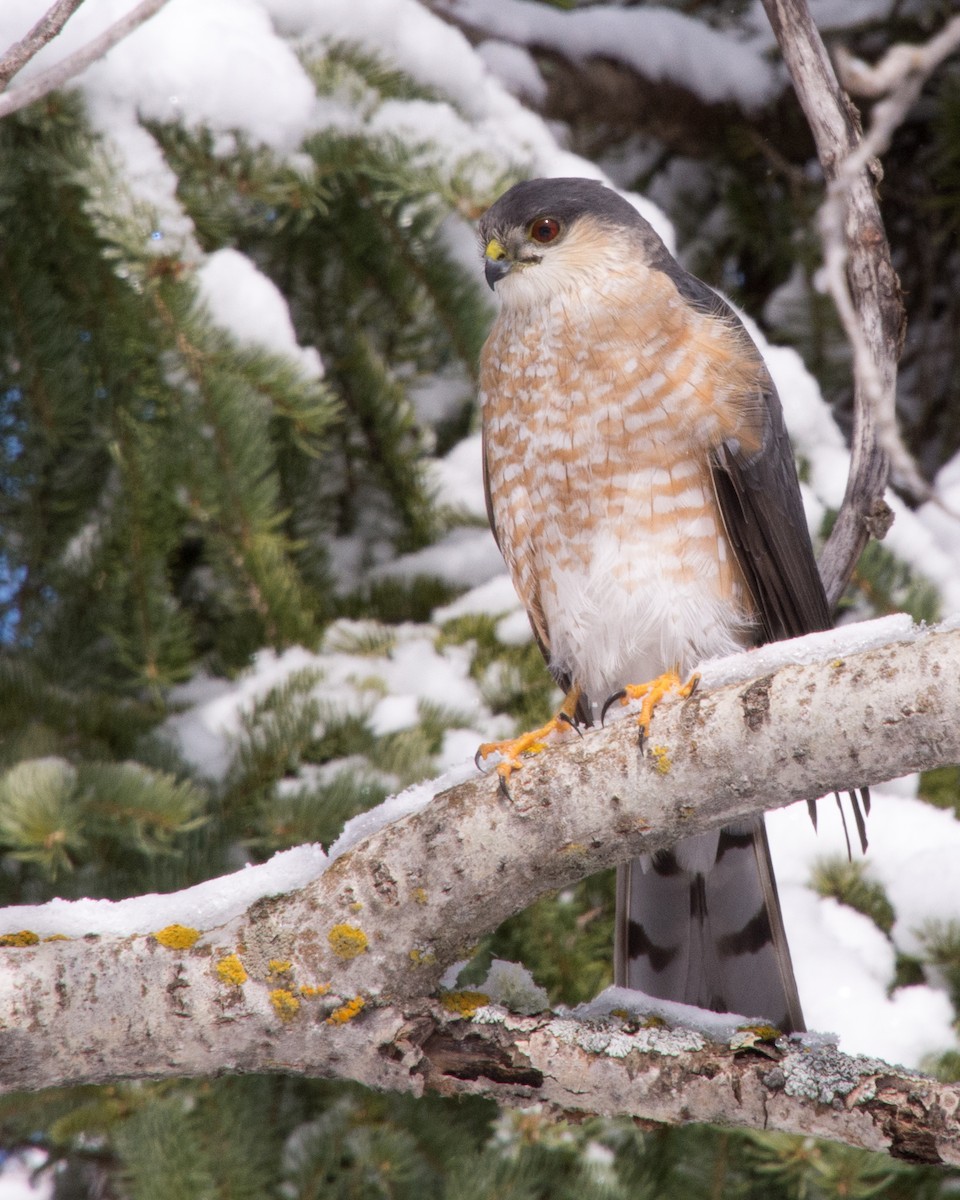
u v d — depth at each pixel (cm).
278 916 430
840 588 509
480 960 685
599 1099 414
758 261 909
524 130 708
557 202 621
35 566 775
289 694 705
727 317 625
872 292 494
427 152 669
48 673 748
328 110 664
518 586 651
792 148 894
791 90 877
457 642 736
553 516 617
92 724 706
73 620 741
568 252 615
